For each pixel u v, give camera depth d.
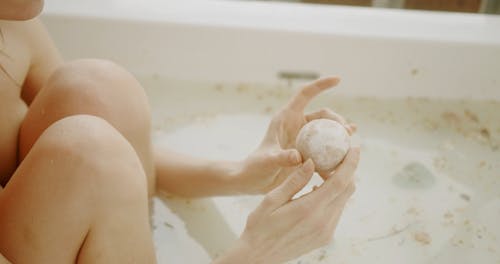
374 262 0.99
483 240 1.03
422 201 1.10
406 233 1.04
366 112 1.27
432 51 1.21
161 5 1.26
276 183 0.94
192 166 1.00
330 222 0.80
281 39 1.22
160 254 0.98
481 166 1.17
